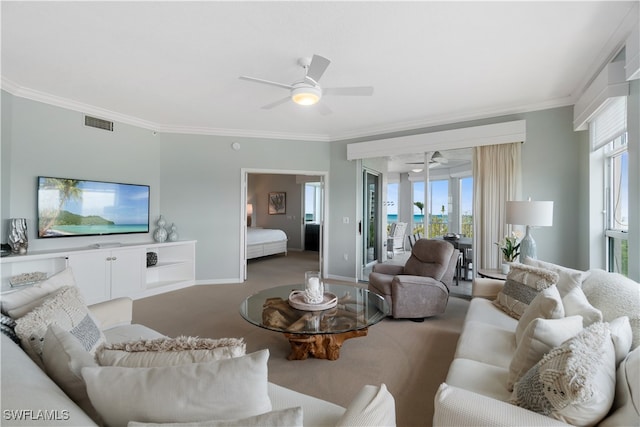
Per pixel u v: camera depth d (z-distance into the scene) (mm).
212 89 3459
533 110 3844
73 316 1609
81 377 1011
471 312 2525
